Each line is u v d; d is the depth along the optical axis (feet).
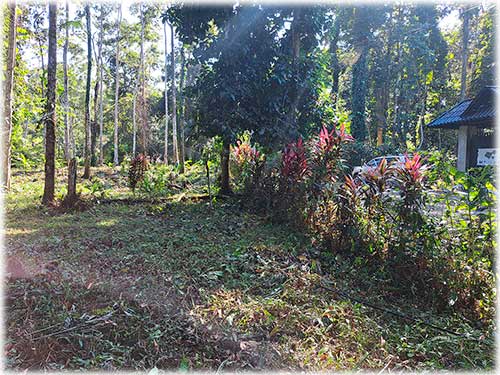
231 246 14.33
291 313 9.02
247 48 22.53
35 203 22.17
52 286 9.50
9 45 26.99
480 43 58.34
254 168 21.61
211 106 23.52
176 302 9.27
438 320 9.44
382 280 11.23
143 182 27.35
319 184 15.57
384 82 64.39
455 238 10.66
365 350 7.93
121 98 81.92
